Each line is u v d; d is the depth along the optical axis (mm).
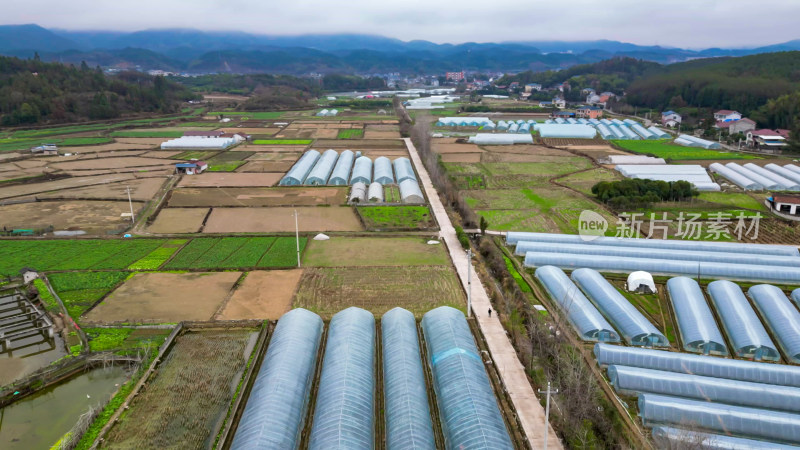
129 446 35844
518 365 45531
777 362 46406
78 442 36250
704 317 50906
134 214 90562
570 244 72438
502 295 58656
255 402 37812
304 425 38438
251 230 82562
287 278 63938
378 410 40438
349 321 48688
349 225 85000
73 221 86812
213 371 45000
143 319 53406
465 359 42844
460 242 76312
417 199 97625
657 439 35438
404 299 58375
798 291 57938
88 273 65188
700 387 40125
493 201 99562
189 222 86312
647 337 48719
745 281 63062
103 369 46062
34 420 39250
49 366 44812
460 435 34688
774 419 35750
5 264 68500
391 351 45312
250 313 54812
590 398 39344
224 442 35906
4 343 50219
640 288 60594
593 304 57562
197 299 58062
